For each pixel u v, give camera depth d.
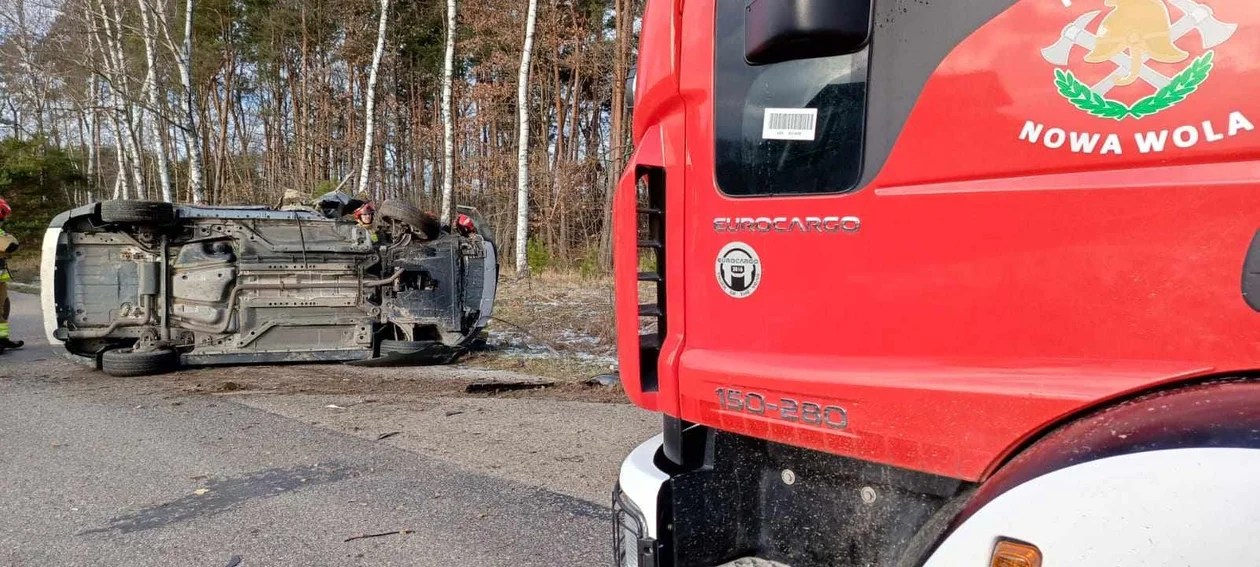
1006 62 1.64
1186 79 1.43
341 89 33.31
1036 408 1.59
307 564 3.57
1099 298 1.54
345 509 4.23
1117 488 1.32
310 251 8.48
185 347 8.26
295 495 4.45
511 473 4.83
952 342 1.73
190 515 4.16
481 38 25.75
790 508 2.24
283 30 31.02
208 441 5.54
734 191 2.08
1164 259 1.46
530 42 18.08
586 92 28.98
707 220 2.16
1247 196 1.38
